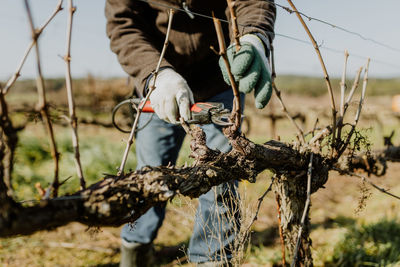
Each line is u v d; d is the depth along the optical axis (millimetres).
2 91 895
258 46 1304
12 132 925
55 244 2877
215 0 1736
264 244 2877
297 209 1558
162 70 1464
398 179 4488
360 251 2580
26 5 810
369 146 1774
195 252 1880
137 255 2186
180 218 3430
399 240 2760
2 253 2697
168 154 2080
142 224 2121
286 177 1520
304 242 1582
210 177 1202
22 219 834
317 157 1564
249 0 1634
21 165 4609
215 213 1733
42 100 961
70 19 963
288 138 5074
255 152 1332
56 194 1065
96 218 972
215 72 1937
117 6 1698
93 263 2611
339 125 1592
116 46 1656
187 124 1318
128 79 2098
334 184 4625
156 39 1834
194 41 1805
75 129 1056
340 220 3369
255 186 4301
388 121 7535
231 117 1248
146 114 1979
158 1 1730
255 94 1201
